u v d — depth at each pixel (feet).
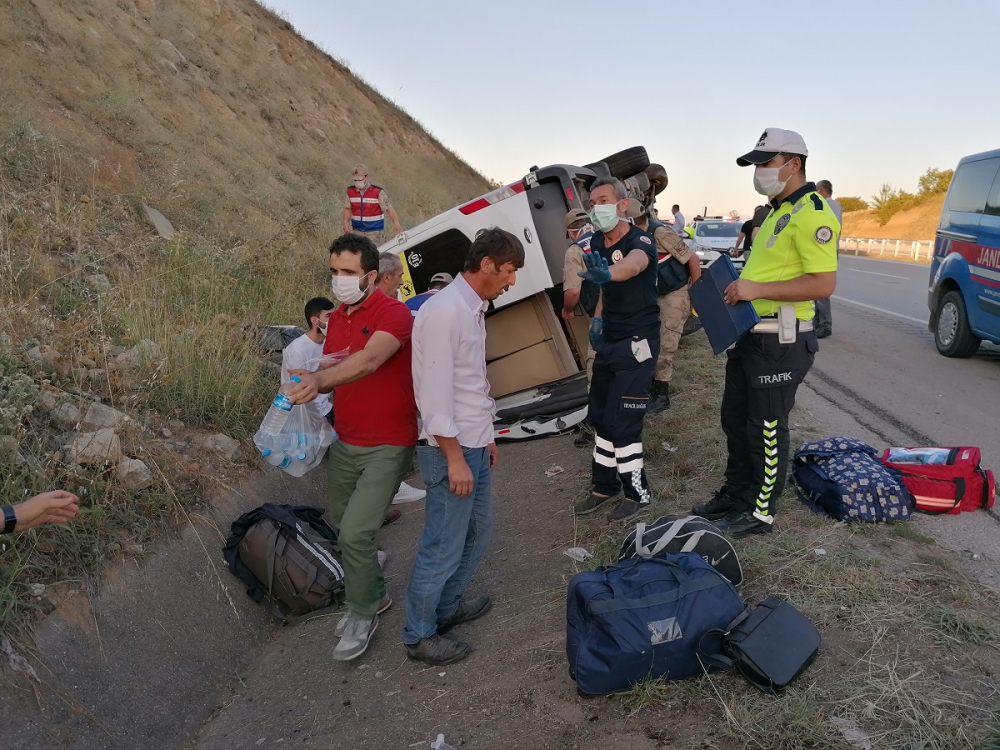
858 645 9.20
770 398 11.58
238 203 34.06
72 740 9.04
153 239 24.62
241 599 13.08
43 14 36.22
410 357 10.93
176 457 14.73
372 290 10.84
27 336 15.75
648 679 9.00
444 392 9.83
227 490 14.87
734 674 9.02
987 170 25.63
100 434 13.38
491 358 22.80
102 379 15.65
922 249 91.04
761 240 11.60
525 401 22.31
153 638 11.07
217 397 17.04
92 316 17.71
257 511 13.43
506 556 14.21
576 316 23.15
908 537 11.85
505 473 19.11
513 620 11.68
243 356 18.88
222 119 45.70
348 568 11.28
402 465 11.28
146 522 12.56
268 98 57.26
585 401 20.84
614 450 13.91
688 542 10.52
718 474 15.08
